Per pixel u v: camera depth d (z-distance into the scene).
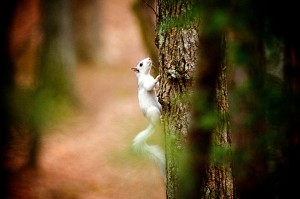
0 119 17.03
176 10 8.39
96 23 42.31
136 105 31.62
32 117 19.42
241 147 9.60
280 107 8.78
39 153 21.95
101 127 27.86
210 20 6.11
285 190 9.55
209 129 6.65
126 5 55.06
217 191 8.68
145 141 10.23
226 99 8.80
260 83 9.49
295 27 8.94
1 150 17.30
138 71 10.71
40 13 29.08
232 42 8.74
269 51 9.88
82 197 20.34
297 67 9.80
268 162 9.70
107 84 36.41
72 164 23.64
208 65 6.17
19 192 19.16
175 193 9.03
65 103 29.00
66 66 29.45
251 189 9.97
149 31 22.31
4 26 17.30
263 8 8.34
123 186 20.78
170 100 9.00
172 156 9.02
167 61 8.98
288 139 9.18
